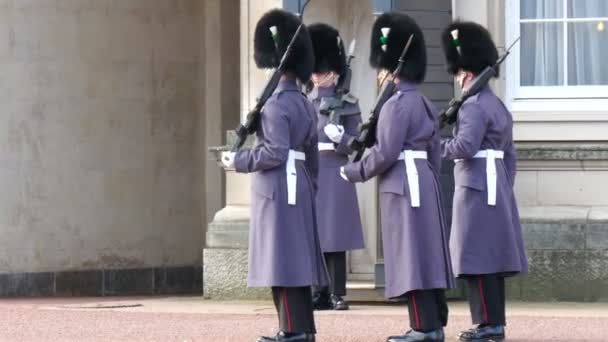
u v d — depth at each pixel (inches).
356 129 1812.3
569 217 1915.6
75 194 2401.6
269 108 1401.3
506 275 1519.4
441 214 1445.6
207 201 2468.0
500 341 1497.3
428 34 1953.7
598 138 1931.6
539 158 1926.7
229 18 2464.3
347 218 1817.2
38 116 2378.2
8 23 2357.3
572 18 1988.2
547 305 1876.2
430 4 1956.2
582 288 1911.9
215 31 2466.8
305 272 1397.6
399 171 1428.4
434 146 1454.2
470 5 1953.7
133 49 2445.9
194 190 2479.1
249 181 1991.9
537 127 1942.7
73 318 1755.7
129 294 2423.7
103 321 1713.8
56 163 2390.5
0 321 1727.4
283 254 1395.2
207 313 1797.5
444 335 1483.8
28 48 2370.8
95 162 2415.1
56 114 2390.5
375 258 1978.3
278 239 1396.4
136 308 1907.0
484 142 1508.4
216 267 1967.3
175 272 2466.8
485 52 1531.7
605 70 1980.8
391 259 1433.3
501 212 1502.2
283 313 1412.4
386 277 1440.7
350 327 1624.0
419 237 1422.2
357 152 1460.4
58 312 1849.2
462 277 1510.8
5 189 2354.8
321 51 1807.3
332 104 1791.3
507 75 1964.8
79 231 2402.8
